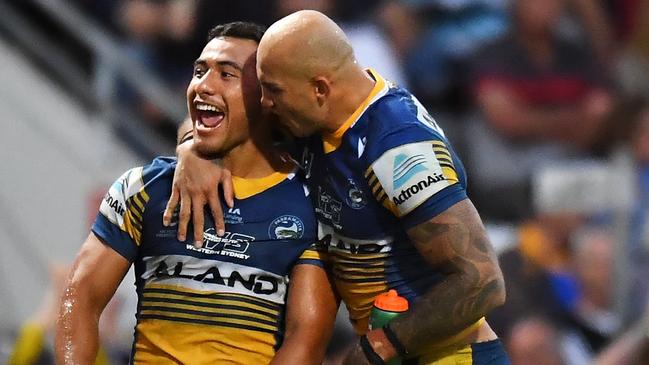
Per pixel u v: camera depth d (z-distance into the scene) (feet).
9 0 102.17
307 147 55.72
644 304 86.33
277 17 106.73
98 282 55.72
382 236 54.80
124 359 86.12
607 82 110.01
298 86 53.31
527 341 83.76
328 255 56.13
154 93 95.40
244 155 55.98
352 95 54.03
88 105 98.73
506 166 104.88
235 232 55.26
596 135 105.70
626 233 87.30
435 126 55.06
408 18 111.04
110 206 56.08
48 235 97.66
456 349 55.83
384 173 53.36
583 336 86.17
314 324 55.36
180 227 55.06
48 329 83.41
